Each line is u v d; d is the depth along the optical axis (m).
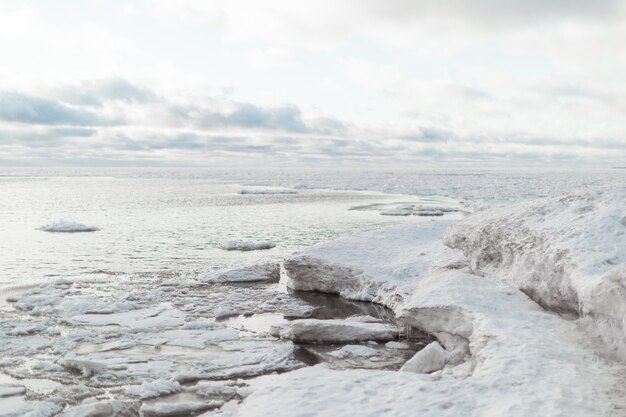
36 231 43.31
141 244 36.56
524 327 12.77
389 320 18.59
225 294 22.45
